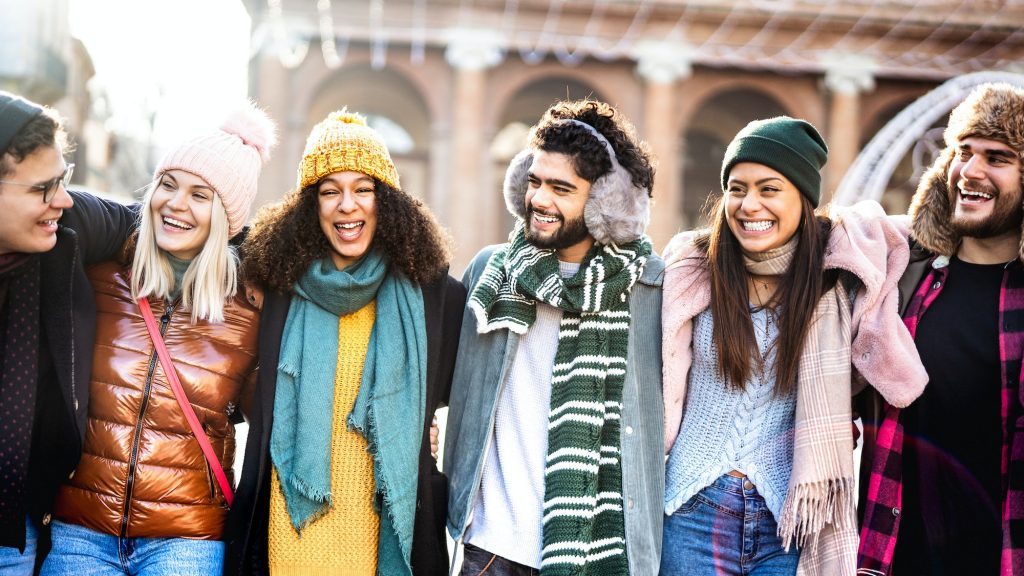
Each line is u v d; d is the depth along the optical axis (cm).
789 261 275
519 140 2527
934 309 270
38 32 2005
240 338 278
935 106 963
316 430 267
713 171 2511
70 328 255
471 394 287
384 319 280
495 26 2039
